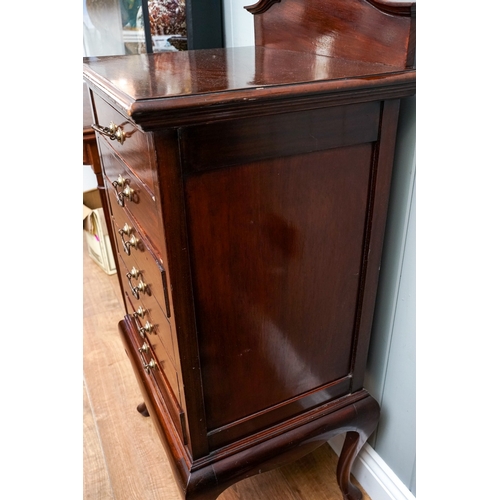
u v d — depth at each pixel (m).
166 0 1.30
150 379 1.01
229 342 0.72
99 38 1.48
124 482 1.13
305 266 0.73
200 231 0.61
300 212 0.68
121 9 1.41
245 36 1.19
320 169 0.66
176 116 0.50
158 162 0.54
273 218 0.66
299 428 0.85
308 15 0.82
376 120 0.67
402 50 0.64
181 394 0.75
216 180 0.59
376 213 0.75
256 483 1.12
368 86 0.59
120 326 1.23
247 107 0.53
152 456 1.20
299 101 0.56
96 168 1.13
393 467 1.02
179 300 0.64
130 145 0.68
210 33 1.30
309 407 0.88
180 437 0.82
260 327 0.74
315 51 0.83
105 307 1.86
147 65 0.77
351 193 0.71
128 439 1.25
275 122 0.59
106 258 2.05
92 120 1.07
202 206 0.59
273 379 0.80
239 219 0.63
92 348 1.61
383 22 0.66
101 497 1.10
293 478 1.13
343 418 0.88
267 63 0.75
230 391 0.76
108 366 1.53
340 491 1.10
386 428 1.01
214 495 0.78
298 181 0.65
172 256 0.60
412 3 0.60
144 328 0.93
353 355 0.88
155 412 0.92
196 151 0.55
